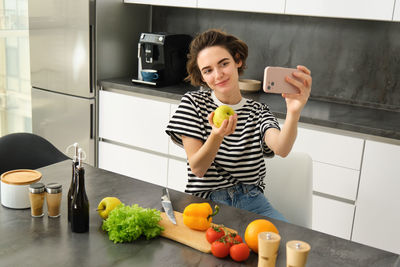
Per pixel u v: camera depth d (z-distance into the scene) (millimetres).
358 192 2693
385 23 2988
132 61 3879
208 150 1636
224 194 1913
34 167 2289
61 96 3730
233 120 1522
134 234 1396
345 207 2744
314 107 3055
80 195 1427
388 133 2531
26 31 3867
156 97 3396
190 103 1910
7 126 3957
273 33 3412
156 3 3457
